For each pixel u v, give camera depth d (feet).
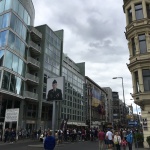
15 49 116.98
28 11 138.10
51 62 161.27
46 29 157.69
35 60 141.79
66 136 97.96
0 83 100.12
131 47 76.74
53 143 30.83
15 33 117.19
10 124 112.78
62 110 172.65
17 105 122.42
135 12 78.07
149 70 69.77
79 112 211.00
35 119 138.10
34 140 103.14
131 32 76.84
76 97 208.54
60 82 83.66
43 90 144.77
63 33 188.75
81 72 243.40
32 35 146.10
